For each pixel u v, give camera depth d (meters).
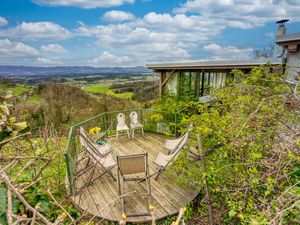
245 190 1.91
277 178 1.63
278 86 2.78
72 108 9.91
